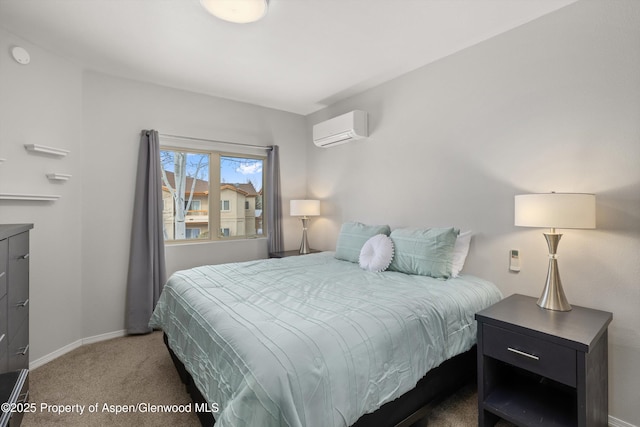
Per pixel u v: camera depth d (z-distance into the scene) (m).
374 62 2.61
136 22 2.02
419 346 1.47
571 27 1.82
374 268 2.36
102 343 2.72
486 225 2.25
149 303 2.92
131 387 2.03
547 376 1.37
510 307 1.72
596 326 1.44
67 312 2.57
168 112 3.15
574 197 1.54
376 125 3.13
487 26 2.07
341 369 1.14
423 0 1.81
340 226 3.62
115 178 2.86
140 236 2.92
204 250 3.43
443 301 1.72
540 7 1.87
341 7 1.87
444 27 2.09
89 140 2.72
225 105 3.52
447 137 2.50
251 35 2.19
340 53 2.45
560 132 1.87
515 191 2.09
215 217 3.58
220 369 1.24
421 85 2.69
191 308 1.69
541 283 1.97
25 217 2.26
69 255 2.58
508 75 2.12
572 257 1.83
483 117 2.26
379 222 3.12
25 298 1.75
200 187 3.49
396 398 1.35
